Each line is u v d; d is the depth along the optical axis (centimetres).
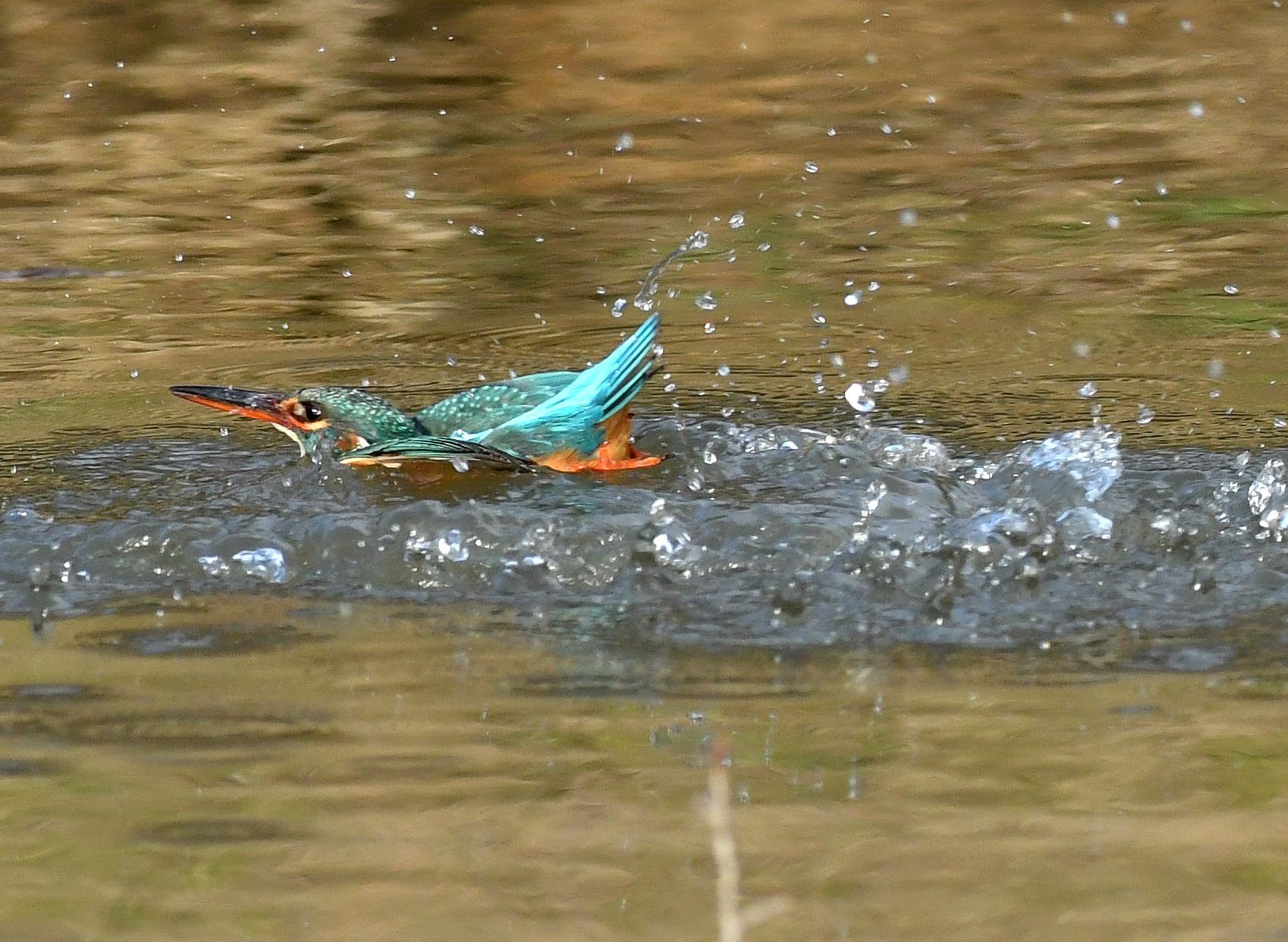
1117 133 2061
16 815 617
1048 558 877
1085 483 951
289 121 2186
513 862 578
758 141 2086
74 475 1063
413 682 743
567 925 537
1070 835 589
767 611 828
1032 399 1203
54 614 843
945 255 1634
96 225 1783
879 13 2677
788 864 575
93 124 2172
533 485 1023
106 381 1301
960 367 1296
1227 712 689
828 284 1558
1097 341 1352
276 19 2655
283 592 876
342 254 1692
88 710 713
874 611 826
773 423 1155
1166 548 888
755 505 945
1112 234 1677
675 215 1812
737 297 1530
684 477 1038
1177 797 615
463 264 1653
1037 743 664
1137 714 691
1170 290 1492
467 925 538
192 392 1121
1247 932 523
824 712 703
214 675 754
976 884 558
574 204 1858
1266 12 2620
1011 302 1478
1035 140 2053
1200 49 2445
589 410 1065
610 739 679
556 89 2334
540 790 633
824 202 1836
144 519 957
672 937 528
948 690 723
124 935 535
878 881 562
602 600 853
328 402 1110
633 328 1443
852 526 912
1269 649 760
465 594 867
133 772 652
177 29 2616
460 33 2598
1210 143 1995
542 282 1587
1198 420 1131
